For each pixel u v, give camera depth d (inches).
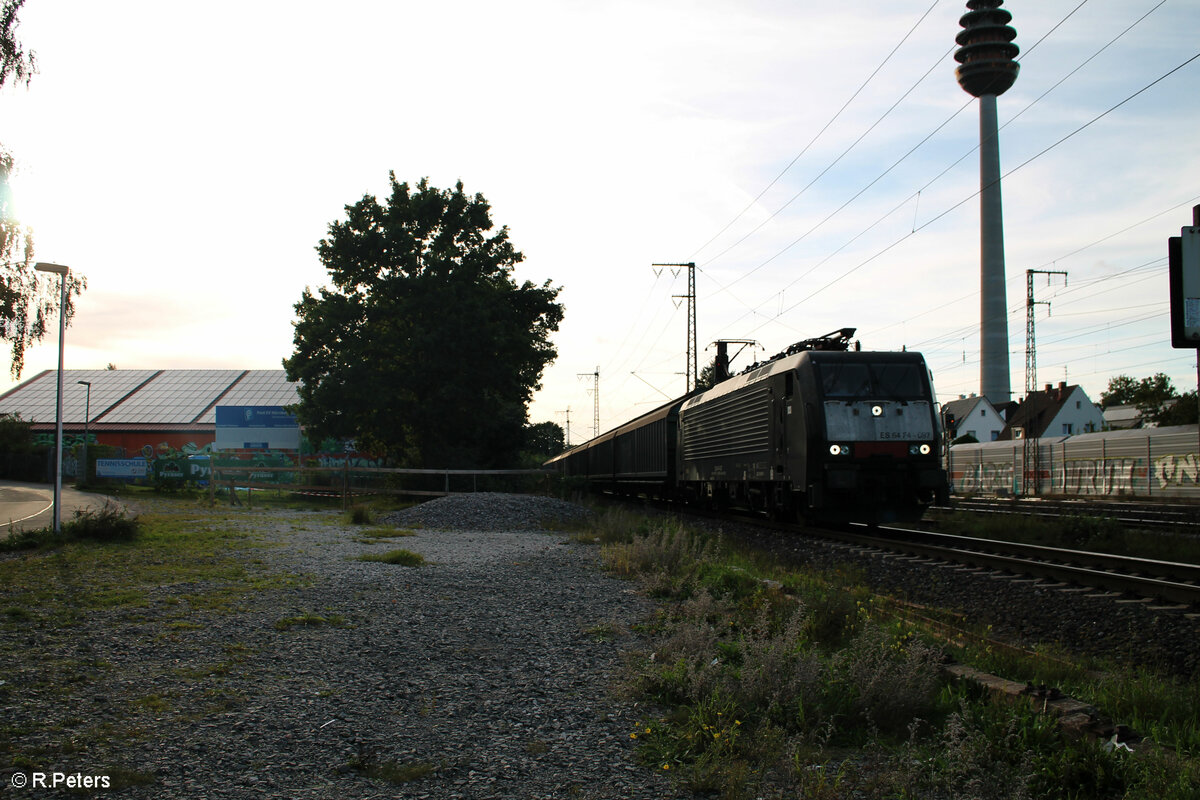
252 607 359.6
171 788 167.9
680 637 276.2
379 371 1422.2
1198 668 295.0
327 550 579.8
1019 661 281.6
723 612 339.6
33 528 800.3
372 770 179.3
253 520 843.4
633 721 214.5
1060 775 175.6
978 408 3373.5
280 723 209.0
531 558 552.4
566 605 376.8
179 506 1105.4
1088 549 658.8
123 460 1797.5
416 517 856.9
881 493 679.7
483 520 831.7
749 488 860.6
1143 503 1282.0
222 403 2456.9
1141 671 274.8
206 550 564.4
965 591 442.9
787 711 215.5
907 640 282.4
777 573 478.9
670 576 436.1
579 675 258.1
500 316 1465.3
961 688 236.8
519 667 267.4
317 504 1154.7
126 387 2645.2
